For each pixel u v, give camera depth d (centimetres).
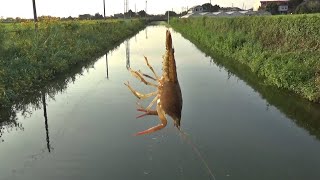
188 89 1786
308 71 1622
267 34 2591
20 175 893
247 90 1736
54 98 1617
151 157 975
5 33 2134
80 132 1173
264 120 1277
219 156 979
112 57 3041
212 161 948
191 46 4172
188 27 6825
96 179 862
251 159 959
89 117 1324
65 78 2069
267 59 2073
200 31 4919
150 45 4244
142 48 3850
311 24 1975
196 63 2727
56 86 1855
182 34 6794
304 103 1474
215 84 1900
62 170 916
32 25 3241
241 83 1909
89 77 2098
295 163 939
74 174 894
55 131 1189
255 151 1009
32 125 1260
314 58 1717
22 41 2222
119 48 3847
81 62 2678
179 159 963
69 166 937
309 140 1089
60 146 1062
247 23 3159
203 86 1856
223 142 1071
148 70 2314
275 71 1764
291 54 1905
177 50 3697
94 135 1144
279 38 2358
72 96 1645
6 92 1512
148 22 14612
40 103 1543
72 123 1263
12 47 2064
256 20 2912
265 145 1051
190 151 1006
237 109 1412
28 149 1048
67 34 3106
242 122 1252
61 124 1258
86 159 973
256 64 2150
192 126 1206
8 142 1105
